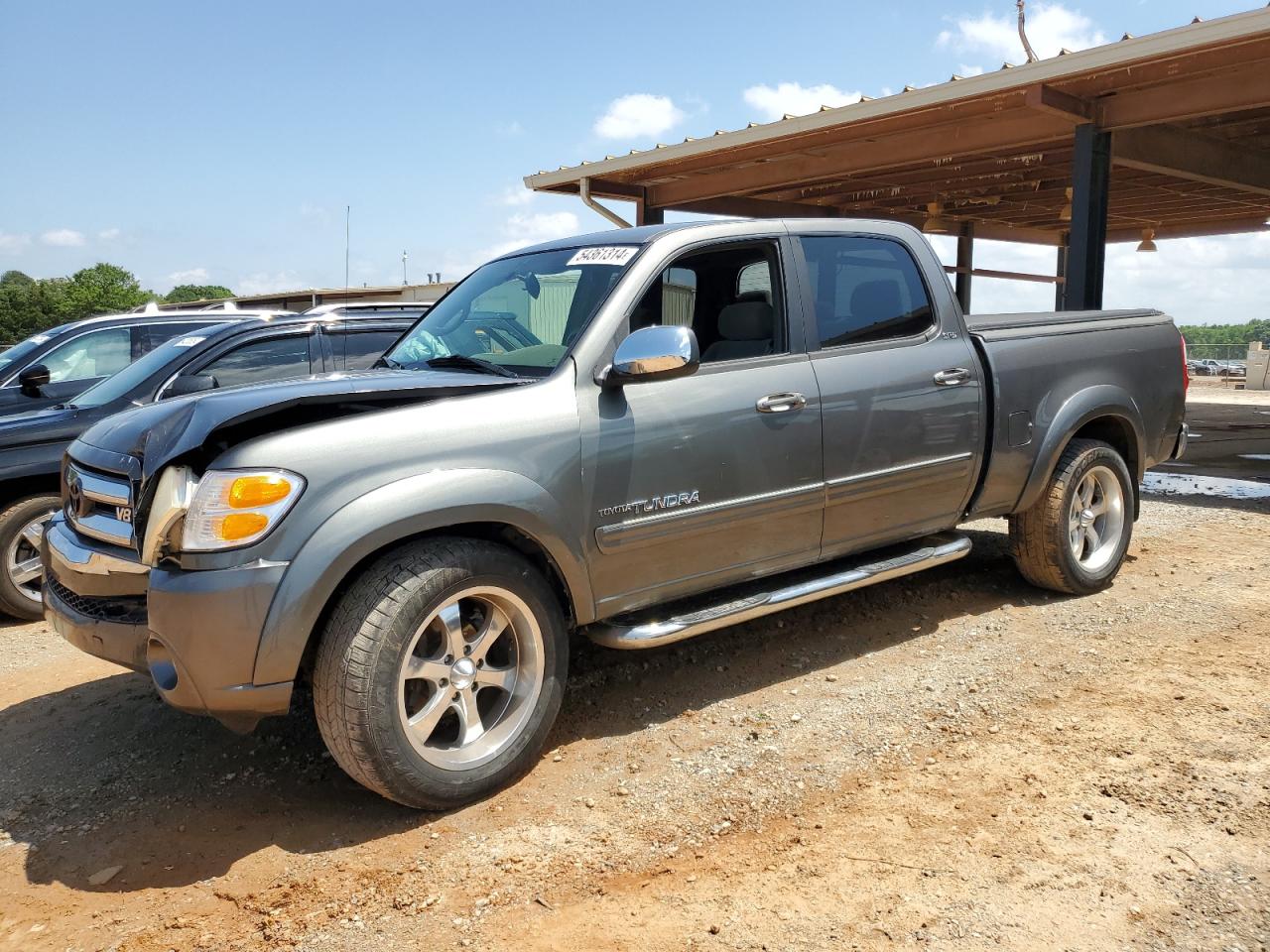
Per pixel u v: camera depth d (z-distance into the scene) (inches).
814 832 116.5
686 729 147.6
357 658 115.9
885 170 550.3
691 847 114.7
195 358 245.3
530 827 120.7
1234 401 921.5
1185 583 215.8
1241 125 486.6
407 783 119.7
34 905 109.0
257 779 138.2
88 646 133.0
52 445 228.8
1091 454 200.4
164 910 106.7
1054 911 99.1
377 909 104.8
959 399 178.7
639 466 140.2
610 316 142.9
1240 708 147.6
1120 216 804.6
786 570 165.2
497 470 127.0
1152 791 122.7
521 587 129.6
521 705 132.0
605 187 609.0
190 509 115.4
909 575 224.1
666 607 154.2
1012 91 403.5
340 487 117.1
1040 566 202.1
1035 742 138.3
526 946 97.2
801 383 158.1
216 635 112.7
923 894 102.8
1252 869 105.3
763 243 161.5
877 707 152.3
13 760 149.3
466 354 156.6
